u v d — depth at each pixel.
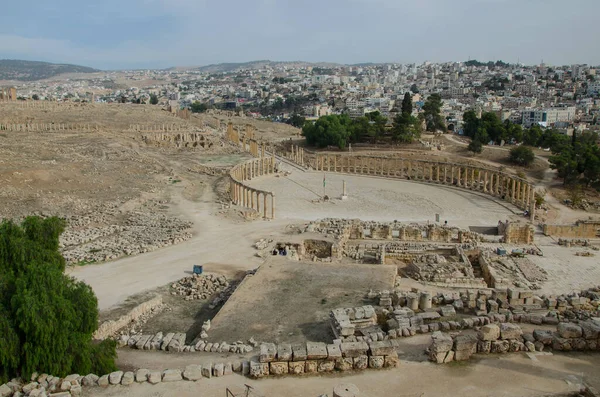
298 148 187.12
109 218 86.50
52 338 31.17
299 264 59.25
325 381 29.34
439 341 31.20
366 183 146.38
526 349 32.38
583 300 42.97
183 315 50.53
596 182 137.50
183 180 126.94
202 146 192.88
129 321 48.16
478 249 76.94
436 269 66.06
